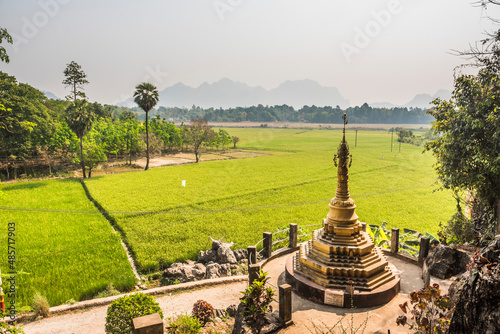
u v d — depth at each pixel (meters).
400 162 59.84
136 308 8.59
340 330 8.63
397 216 27.55
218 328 9.85
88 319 11.27
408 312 9.49
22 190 37.66
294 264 12.01
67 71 55.91
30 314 11.58
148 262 17.58
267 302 8.37
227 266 15.84
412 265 13.10
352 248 10.37
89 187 40.06
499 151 12.01
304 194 37.47
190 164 60.12
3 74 39.62
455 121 13.81
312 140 90.81
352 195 36.91
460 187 14.33
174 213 28.59
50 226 24.56
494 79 12.25
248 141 83.69
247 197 35.75
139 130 68.38
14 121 44.66
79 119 45.19
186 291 13.24
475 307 4.83
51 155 51.56
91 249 19.59
